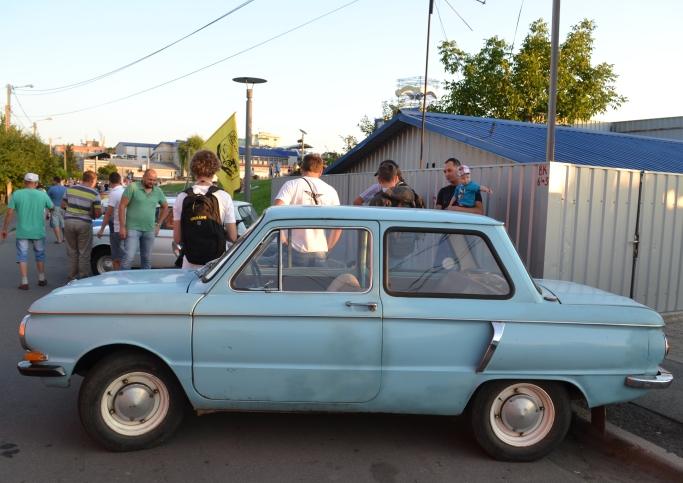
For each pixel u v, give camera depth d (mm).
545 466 4105
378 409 3951
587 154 10836
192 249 5355
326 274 3984
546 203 7059
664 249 8094
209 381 3877
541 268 7125
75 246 9453
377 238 3965
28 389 5250
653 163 11070
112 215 9312
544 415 4066
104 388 3895
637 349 3990
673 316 8211
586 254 7414
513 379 3953
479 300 3945
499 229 4059
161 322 3852
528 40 27172
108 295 3908
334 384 3887
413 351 3885
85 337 3848
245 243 3979
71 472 3758
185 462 3941
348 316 3842
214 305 3855
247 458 4035
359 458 4102
